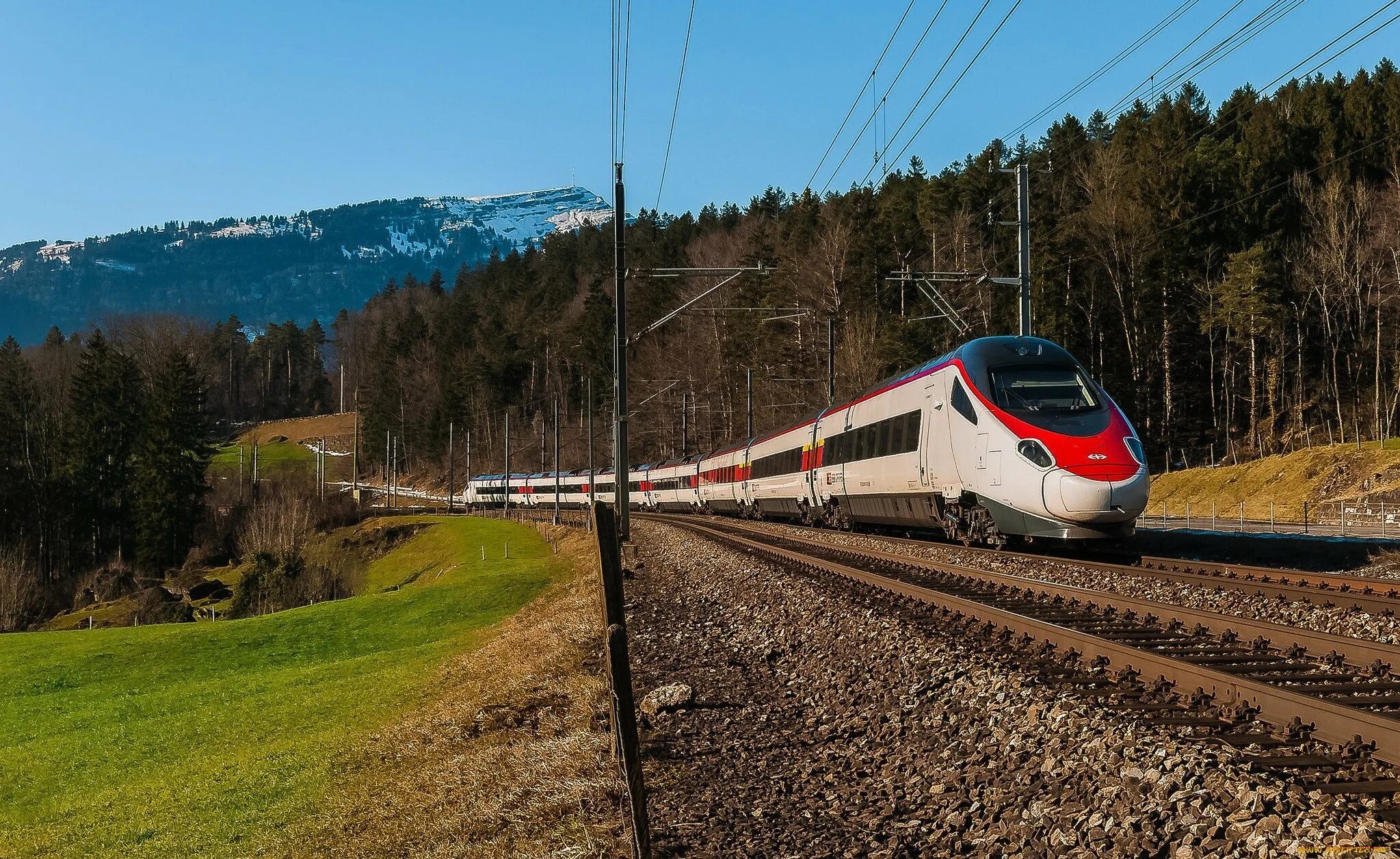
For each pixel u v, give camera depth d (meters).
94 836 13.09
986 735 7.58
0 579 55.78
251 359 195.50
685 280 97.25
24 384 85.94
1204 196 63.31
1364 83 67.12
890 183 90.44
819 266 64.00
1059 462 17.69
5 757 21.45
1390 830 4.62
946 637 10.77
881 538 27.72
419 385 146.62
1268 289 57.50
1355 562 16.91
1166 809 5.36
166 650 34.38
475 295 168.25
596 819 7.30
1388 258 56.34
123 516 83.12
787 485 38.94
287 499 73.88
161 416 80.06
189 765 17.25
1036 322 59.34
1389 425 54.22
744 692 11.01
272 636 35.50
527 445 118.25
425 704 16.50
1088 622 11.37
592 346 106.00
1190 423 64.06
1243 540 20.02
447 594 39.03
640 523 52.25
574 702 11.71
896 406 25.06
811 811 6.89
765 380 66.88
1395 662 8.24
